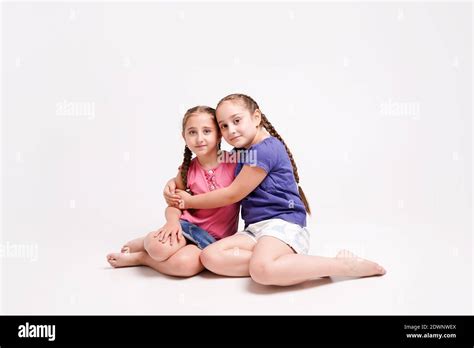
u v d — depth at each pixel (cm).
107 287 197
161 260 206
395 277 203
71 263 225
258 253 193
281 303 180
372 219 281
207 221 226
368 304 179
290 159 232
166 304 181
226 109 212
